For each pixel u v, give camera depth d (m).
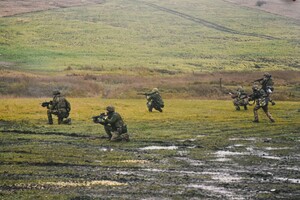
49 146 55.88
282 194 35.38
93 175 41.09
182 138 63.22
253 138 63.59
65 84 147.12
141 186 37.25
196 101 125.06
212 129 72.31
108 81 164.25
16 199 32.88
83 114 90.00
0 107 97.19
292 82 175.25
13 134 65.06
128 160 47.94
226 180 39.78
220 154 51.88
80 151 52.72
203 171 43.31
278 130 71.56
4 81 146.62
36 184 37.44
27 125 73.94
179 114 93.31
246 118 87.12
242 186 37.66
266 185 38.06
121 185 37.53
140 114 92.56
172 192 35.56
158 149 54.81
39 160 47.09
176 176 41.06
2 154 50.03
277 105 112.44
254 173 42.56
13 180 38.59
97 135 65.06
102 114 61.34
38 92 138.12
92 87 145.62
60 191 35.41
